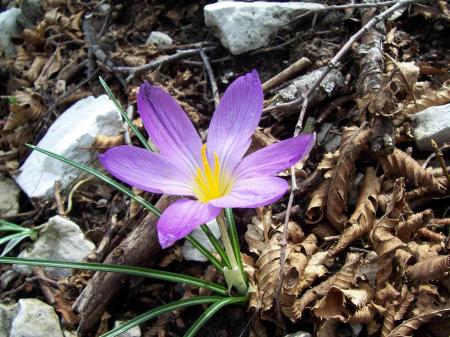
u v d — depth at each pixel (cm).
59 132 22
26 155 24
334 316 15
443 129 18
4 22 28
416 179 17
